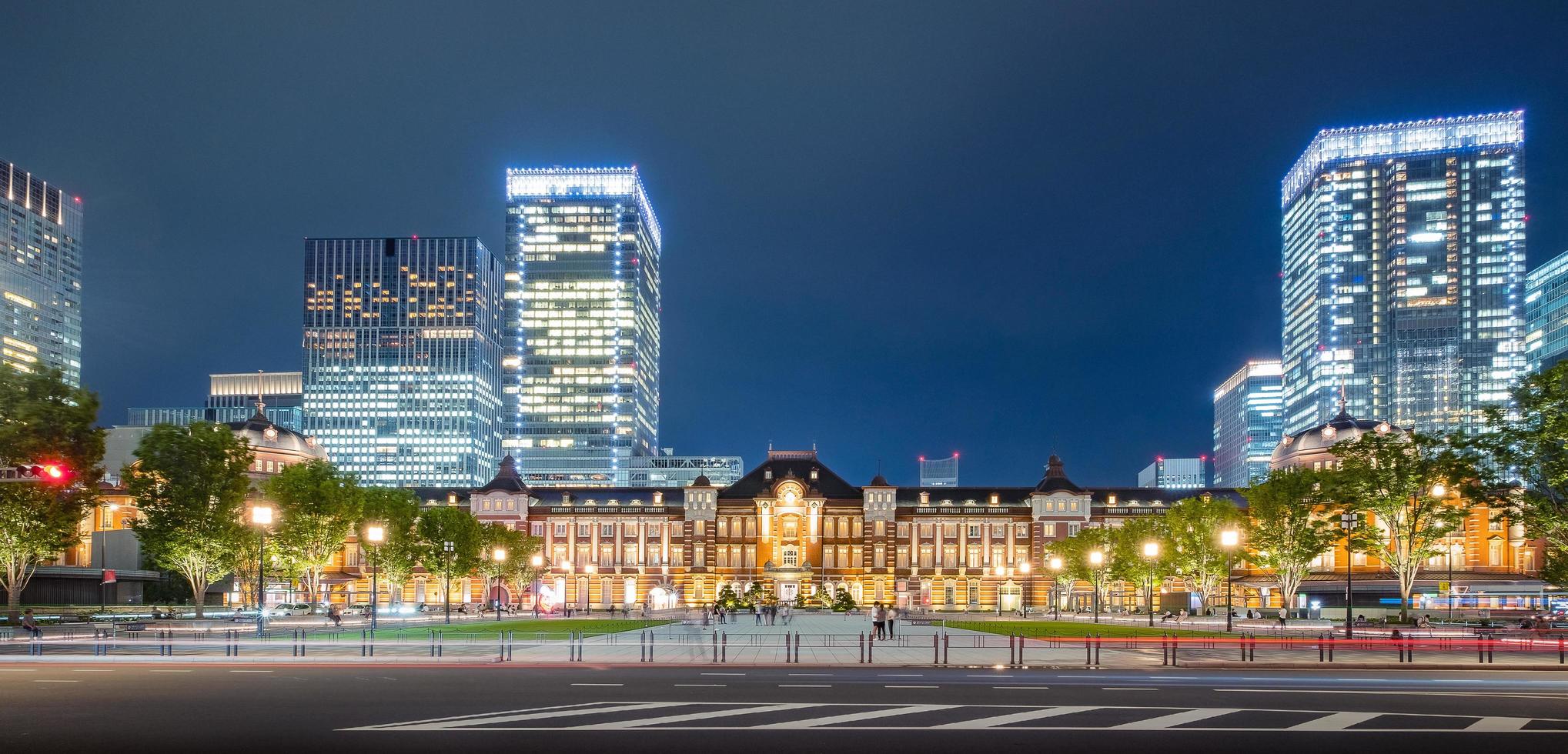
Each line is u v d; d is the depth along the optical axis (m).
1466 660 53.69
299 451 174.38
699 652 57.97
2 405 78.19
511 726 30.06
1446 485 91.69
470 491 173.12
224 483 102.44
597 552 168.38
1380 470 94.12
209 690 38.34
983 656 55.69
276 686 39.62
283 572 117.44
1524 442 63.22
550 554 168.88
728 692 38.06
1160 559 114.25
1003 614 139.12
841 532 167.75
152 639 67.38
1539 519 63.59
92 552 140.25
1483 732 30.17
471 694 37.31
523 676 44.22
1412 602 123.62
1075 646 65.00
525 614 133.50
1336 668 49.56
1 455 76.38
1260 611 113.81
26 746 27.17
